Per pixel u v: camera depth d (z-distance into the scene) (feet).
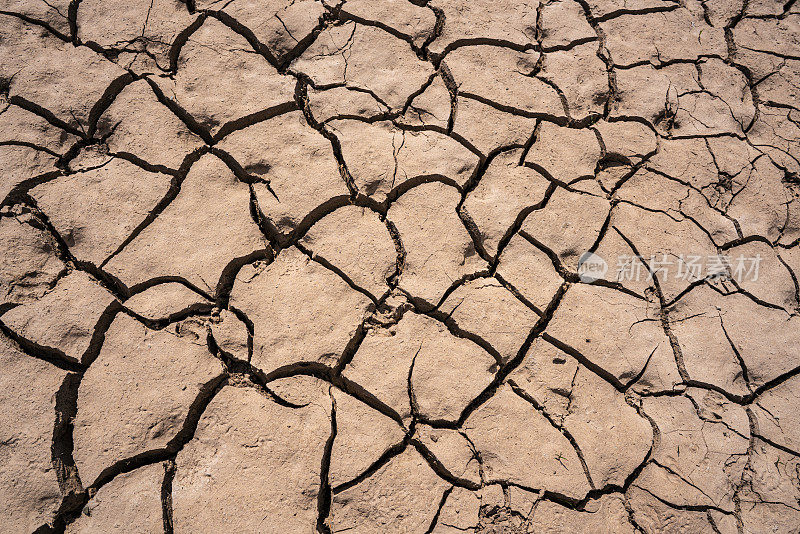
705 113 8.97
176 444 6.22
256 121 8.09
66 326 6.56
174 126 7.87
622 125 8.71
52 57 8.09
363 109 8.25
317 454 6.20
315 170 7.77
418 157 7.98
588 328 7.15
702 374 7.07
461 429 6.48
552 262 7.60
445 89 8.63
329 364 6.67
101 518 5.81
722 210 8.24
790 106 9.20
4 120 7.58
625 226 7.90
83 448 6.07
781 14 10.06
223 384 6.52
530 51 9.12
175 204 7.41
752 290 7.66
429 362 6.78
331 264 7.23
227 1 8.81
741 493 6.48
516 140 8.35
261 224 7.47
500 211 7.78
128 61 8.21
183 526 5.84
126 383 6.39
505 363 6.90
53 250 7.03
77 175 7.44
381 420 6.44
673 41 9.55
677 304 7.46
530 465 6.33
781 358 7.29
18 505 5.75
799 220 8.28
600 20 9.66
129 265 6.99
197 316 6.85
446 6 9.27
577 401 6.73
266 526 5.88
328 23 8.95
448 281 7.28
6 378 6.27
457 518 6.01
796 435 6.84
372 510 6.00
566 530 6.04
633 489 6.36
